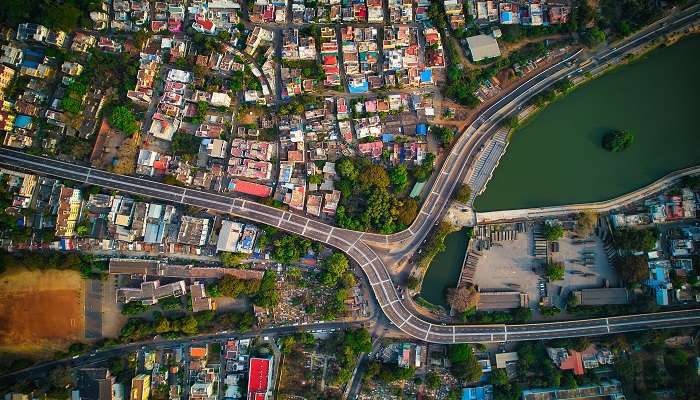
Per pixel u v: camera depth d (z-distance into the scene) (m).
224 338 152.50
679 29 151.25
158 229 151.12
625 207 151.38
